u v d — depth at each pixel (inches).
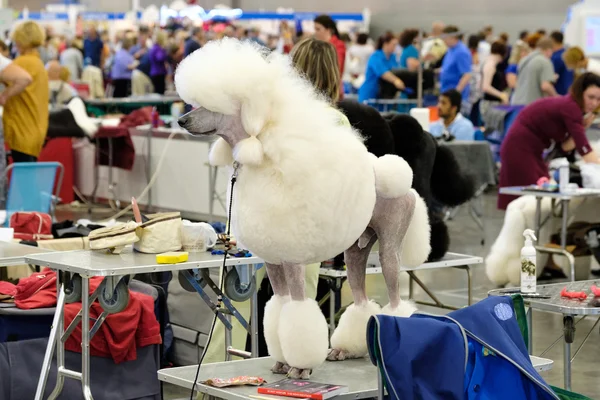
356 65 664.4
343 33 713.6
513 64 527.2
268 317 116.0
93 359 153.1
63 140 422.0
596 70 493.0
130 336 154.7
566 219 247.1
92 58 713.0
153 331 159.0
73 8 856.3
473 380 105.3
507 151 288.4
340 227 105.9
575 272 278.4
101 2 981.8
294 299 111.1
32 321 153.7
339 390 106.6
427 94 495.2
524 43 527.2
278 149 101.7
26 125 304.7
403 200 118.6
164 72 626.2
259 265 156.0
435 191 199.6
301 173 102.1
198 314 187.2
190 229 145.3
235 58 102.1
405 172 114.9
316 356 111.0
